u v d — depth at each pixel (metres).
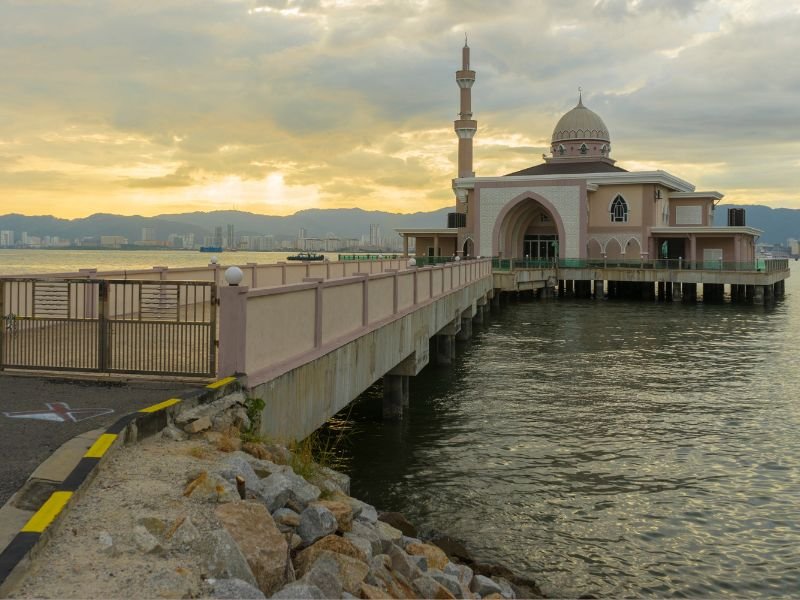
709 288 64.19
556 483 13.72
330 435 16.92
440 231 74.00
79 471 6.47
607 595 9.66
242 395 9.42
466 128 77.50
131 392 9.31
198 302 20.34
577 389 22.47
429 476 14.10
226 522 5.84
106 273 16.39
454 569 8.51
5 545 5.18
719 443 16.33
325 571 5.54
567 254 66.19
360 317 15.14
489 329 39.31
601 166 73.56
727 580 10.05
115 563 5.10
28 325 10.54
